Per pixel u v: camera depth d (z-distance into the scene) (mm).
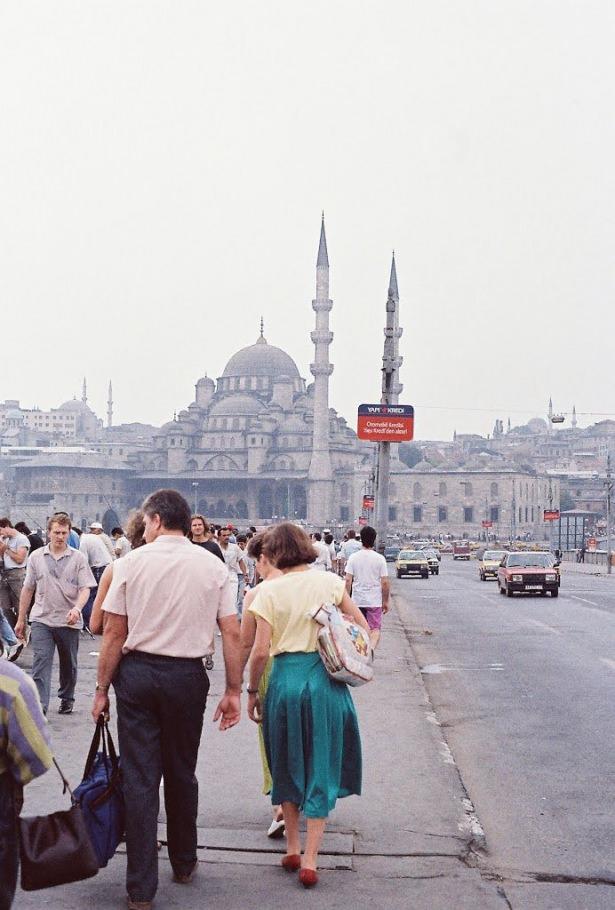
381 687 15984
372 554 16312
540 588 42656
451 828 8484
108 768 6914
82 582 13117
